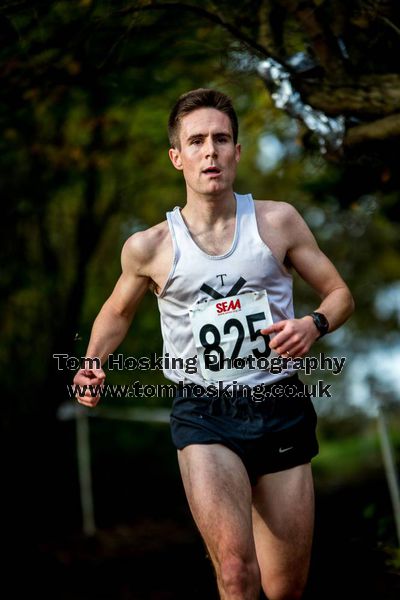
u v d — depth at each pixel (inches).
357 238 1129.4
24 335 799.1
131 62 510.9
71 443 802.8
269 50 438.0
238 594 262.7
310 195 606.2
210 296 302.0
